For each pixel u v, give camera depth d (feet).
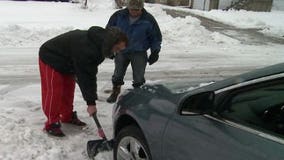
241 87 9.76
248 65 34.76
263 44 46.14
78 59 14.92
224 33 51.31
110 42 14.40
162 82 13.84
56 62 16.11
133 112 13.01
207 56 37.37
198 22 49.29
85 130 18.02
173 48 40.06
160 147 11.60
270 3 79.46
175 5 80.23
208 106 9.99
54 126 16.90
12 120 18.01
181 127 10.80
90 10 58.39
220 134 9.57
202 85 12.19
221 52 39.86
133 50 20.03
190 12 68.08
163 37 43.57
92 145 15.01
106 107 21.36
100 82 26.17
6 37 36.99
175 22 48.60
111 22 20.13
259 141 8.71
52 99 16.51
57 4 63.31
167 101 11.90
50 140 16.61
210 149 9.66
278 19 67.56
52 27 42.80
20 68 28.43
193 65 33.12
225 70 32.30
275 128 9.02
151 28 19.80
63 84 16.99
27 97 22.26
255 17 68.18
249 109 9.86
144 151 12.55
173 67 31.91
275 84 9.28
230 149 9.12
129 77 27.86
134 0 18.89
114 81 21.70
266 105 9.92
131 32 19.74
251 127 9.24
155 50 20.08
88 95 15.12
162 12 59.88
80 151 16.01
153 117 12.01
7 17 48.37
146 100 12.84
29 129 16.94
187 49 40.06
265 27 59.21
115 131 14.48
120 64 21.06
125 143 13.52
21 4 61.21
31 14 51.96
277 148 8.29
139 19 19.63
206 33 46.78
